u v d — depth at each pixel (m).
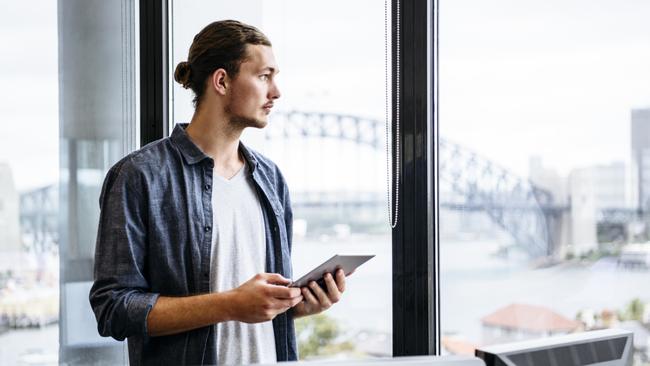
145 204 1.82
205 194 1.89
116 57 2.60
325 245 2.39
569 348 1.23
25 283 2.58
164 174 1.86
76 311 2.59
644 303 2.08
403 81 2.22
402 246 2.22
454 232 2.26
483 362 1.13
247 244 1.93
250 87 1.89
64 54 2.59
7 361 2.59
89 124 2.61
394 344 2.24
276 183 2.05
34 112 2.58
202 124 1.92
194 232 1.85
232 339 1.86
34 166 2.57
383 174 2.30
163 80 2.53
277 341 1.95
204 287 1.84
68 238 2.59
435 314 2.23
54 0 2.58
